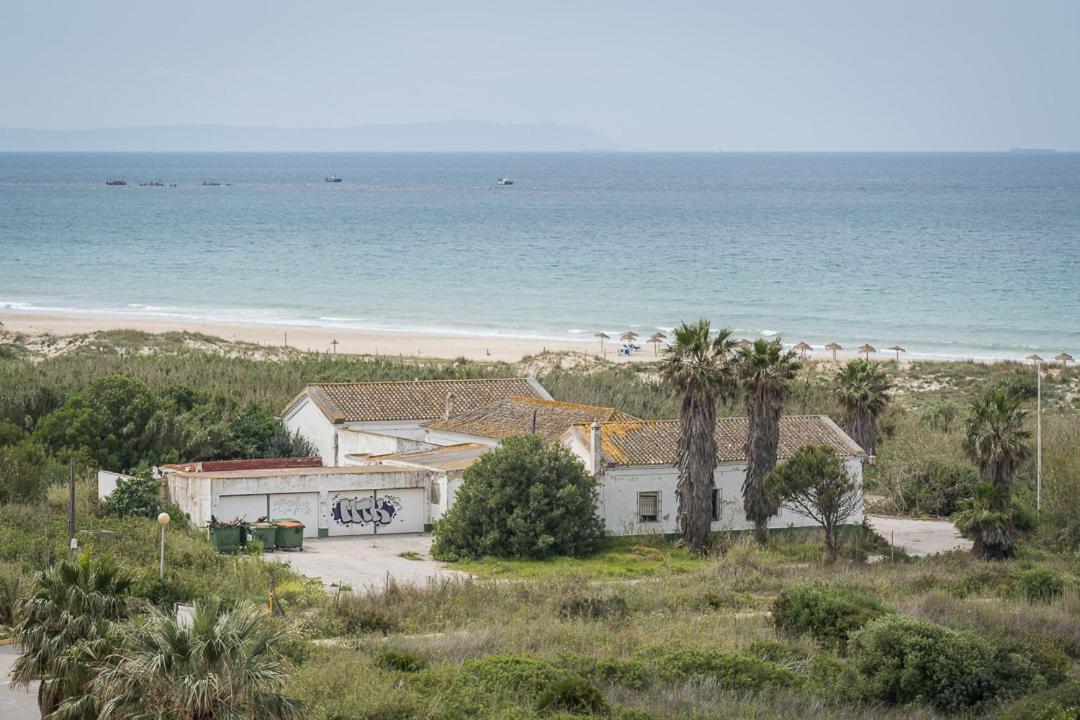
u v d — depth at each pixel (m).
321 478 68.12
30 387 86.94
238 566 55.12
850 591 52.44
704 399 65.81
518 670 39.69
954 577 59.12
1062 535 69.75
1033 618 50.81
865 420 82.94
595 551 66.00
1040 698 38.91
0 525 56.44
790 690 40.62
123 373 98.62
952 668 41.38
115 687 28.42
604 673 40.88
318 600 50.62
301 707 29.44
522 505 64.38
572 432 70.12
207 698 27.67
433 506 70.62
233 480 65.94
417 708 36.00
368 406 81.25
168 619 29.22
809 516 66.62
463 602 51.19
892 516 80.19
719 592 55.25
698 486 66.19
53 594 32.78
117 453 77.25
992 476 67.75
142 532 58.19
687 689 39.97
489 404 80.81
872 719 39.03
